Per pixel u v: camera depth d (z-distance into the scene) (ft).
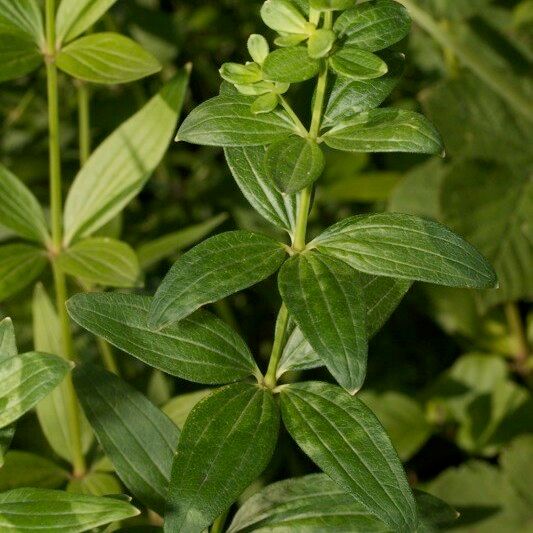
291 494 1.64
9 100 2.38
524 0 2.51
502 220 2.31
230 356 1.61
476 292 2.25
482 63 2.25
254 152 1.63
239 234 1.58
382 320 1.62
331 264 1.57
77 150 2.39
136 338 1.59
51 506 1.52
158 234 2.39
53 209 1.85
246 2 2.62
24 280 1.83
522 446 2.19
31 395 1.55
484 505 2.16
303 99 1.75
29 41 1.81
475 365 2.36
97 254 1.85
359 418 1.57
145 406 1.66
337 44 1.57
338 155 2.41
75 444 1.79
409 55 2.57
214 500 1.54
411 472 2.36
